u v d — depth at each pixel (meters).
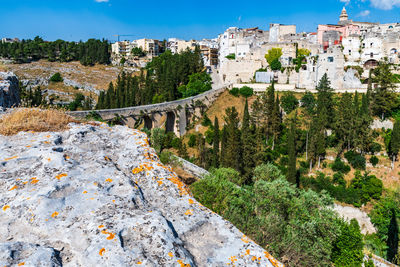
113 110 58.56
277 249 20.78
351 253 34.84
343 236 35.38
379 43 103.69
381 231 52.53
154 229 5.96
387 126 74.50
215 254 6.11
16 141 9.94
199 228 6.82
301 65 101.88
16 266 4.82
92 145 10.48
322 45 115.44
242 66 112.75
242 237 6.68
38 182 7.30
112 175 8.12
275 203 25.53
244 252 6.19
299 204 25.72
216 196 22.80
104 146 10.54
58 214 6.29
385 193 58.12
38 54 188.62
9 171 7.72
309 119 79.94
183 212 7.26
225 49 136.12
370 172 63.16
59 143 10.24
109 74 171.25
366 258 40.12
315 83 98.81
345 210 56.81
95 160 8.90
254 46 123.75
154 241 5.69
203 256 6.03
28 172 7.76
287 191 26.58
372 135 69.88
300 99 88.00
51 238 5.73
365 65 101.62
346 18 136.12
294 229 23.56
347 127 68.62
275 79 105.38
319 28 121.25
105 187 7.50
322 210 27.45
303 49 110.88
